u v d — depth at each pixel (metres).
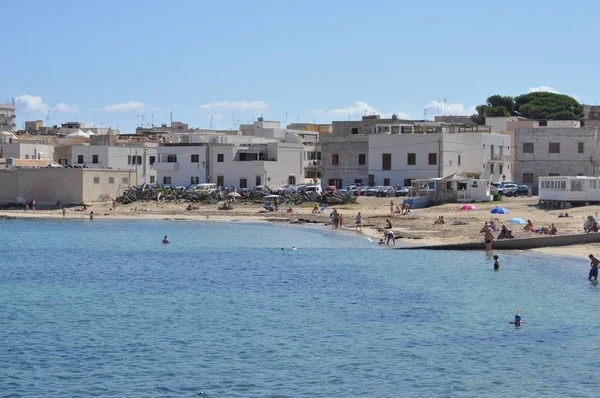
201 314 52.06
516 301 53.91
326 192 130.88
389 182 140.75
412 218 104.44
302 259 76.62
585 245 78.19
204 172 159.25
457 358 41.12
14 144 172.25
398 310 52.22
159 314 52.28
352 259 75.56
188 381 38.28
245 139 180.12
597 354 41.44
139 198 142.25
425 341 44.34
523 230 86.31
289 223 113.50
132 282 65.69
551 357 41.06
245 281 64.81
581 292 56.50
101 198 141.62
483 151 141.62
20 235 104.75
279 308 53.56
